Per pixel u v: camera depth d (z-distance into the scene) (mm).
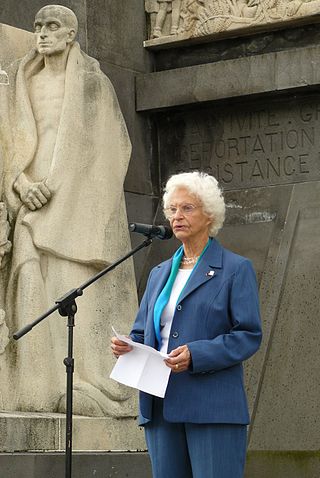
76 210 9992
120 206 10398
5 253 9797
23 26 11891
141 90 12906
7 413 9094
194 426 5824
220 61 12531
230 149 12656
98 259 10016
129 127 12812
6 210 9852
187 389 5816
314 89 12055
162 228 6973
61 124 10016
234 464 5836
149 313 6023
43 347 9633
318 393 10766
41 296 9727
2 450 8633
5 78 10078
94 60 10500
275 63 12125
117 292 10180
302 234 11758
